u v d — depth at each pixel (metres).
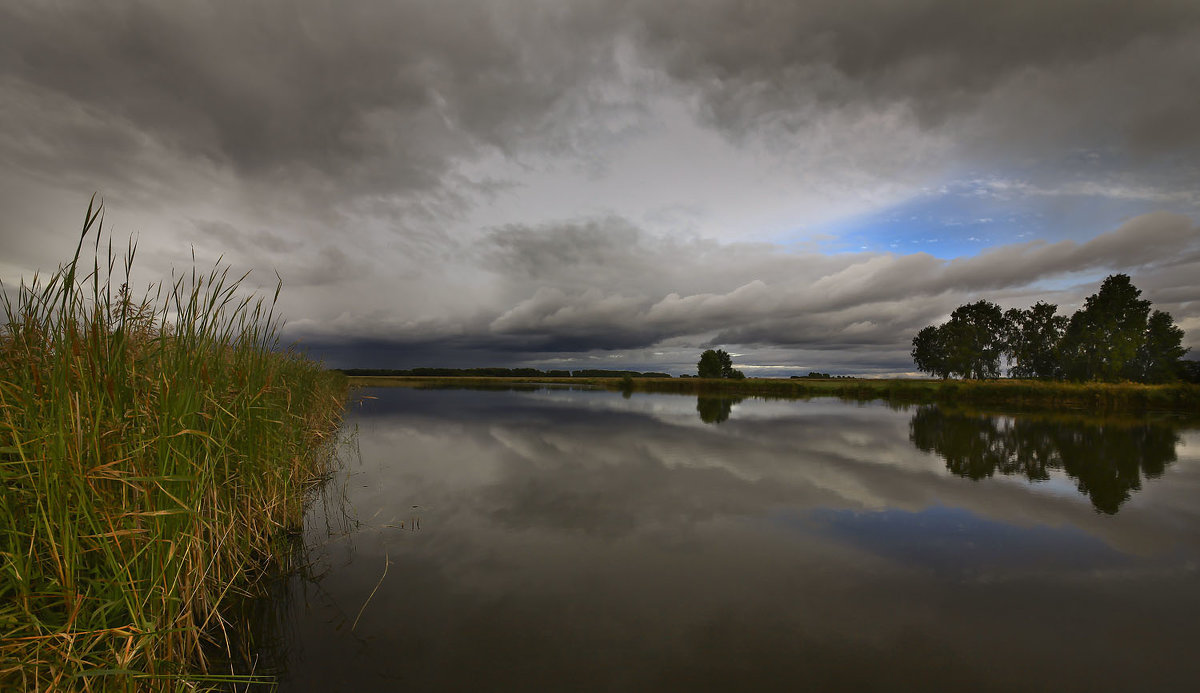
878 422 16.44
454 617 3.67
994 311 54.84
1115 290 41.06
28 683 2.12
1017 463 9.47
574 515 6.13
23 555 2.28
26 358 2.62
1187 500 6.91
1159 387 22.03
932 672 3.05
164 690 2.47
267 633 3.43
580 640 3.38
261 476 4.93
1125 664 3.15
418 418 16.91
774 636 3.46
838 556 4.93
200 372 3.56
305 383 9.07
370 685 2.87
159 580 2.61
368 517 5.98
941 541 5.34
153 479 2.58
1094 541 5.38
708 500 6.84
